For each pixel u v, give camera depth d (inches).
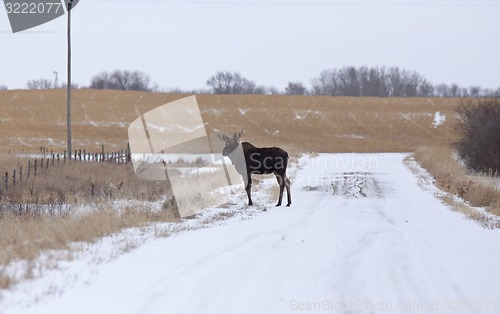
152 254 1521.9
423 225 2190.0
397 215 2459.4
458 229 2107.5
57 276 1227.2
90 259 1412.4
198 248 1627.7
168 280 1253.7
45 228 1663.4
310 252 1616.6
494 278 1349.7
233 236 1852.9
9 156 4766.2
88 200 2640.3
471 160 5142.7
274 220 2263.8
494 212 2664.9
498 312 1086.4
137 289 1170.6
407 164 5679.1
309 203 2851.9
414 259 1542.8
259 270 1384.1
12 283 1145.4
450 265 1477.6
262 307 1085.8
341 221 2255.2
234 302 1111.0
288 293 1188.5
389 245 1745.8
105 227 1786.4
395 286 1267.2
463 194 3176.7
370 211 2568.9
